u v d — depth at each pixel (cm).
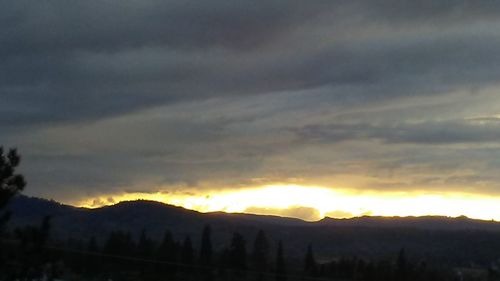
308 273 5322
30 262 2033
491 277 5778
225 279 4656
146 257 4175
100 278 3525
